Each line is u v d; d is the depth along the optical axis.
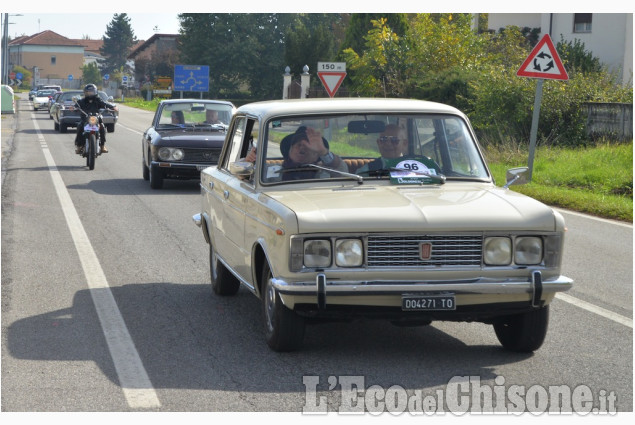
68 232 12.02
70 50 184.50
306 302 5.79
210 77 96.94
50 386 5.61
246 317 7.49
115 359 6.20
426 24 34.97
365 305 5.80
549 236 5.95
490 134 25.47
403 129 6.96
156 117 18.30
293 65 67.38
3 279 9.02
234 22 97.44
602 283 9.15
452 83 29.09
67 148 28.73
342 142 6.88
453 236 5.83
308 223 5.71
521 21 43.38
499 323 6.61
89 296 8.27
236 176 6.97
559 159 21.62
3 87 55.97
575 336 6.96
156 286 8.75
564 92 25.08
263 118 6.88
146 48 133.25
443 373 5.92
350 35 43.94
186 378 5.77
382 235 5.77
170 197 16.17
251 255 6.58
